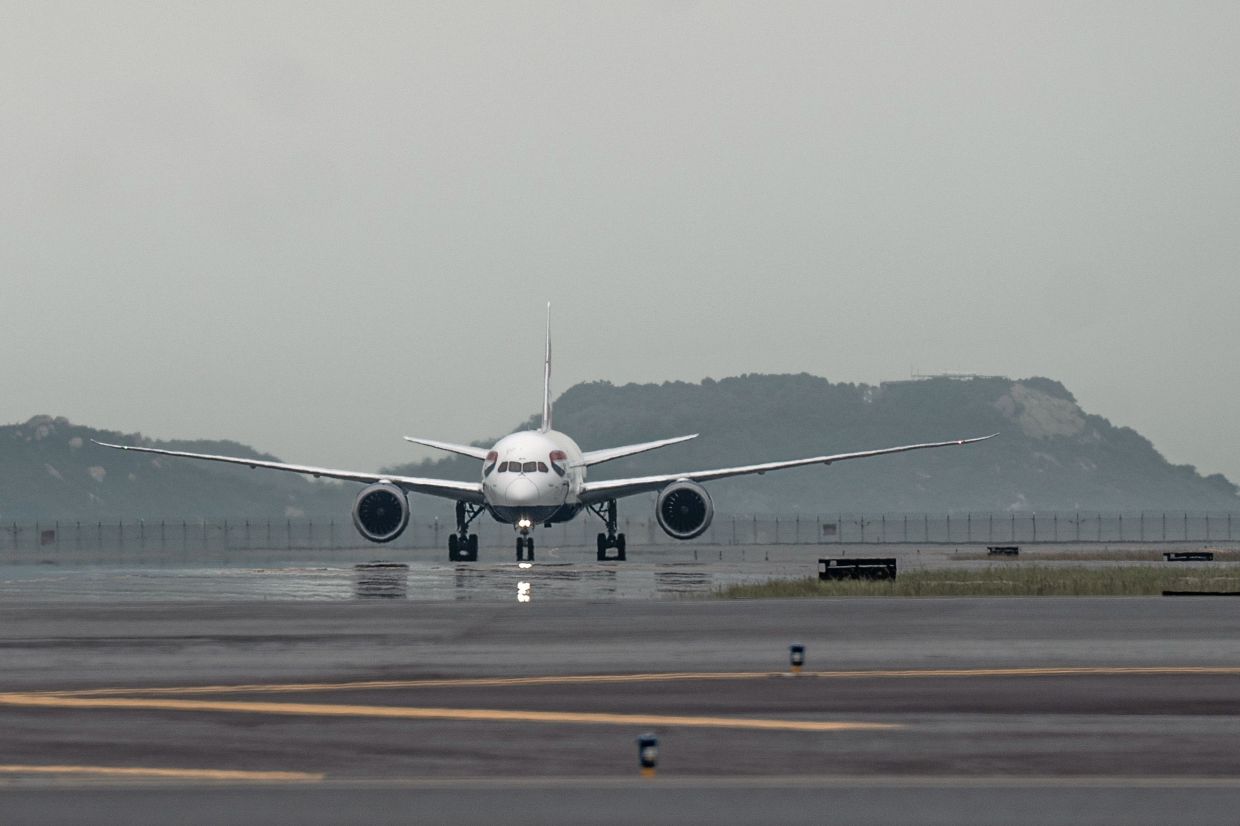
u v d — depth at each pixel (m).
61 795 56.59
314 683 89.00
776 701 80.38
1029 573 197.25
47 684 88.75
